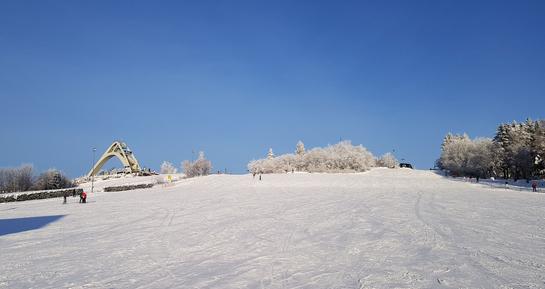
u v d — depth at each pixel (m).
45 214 33.44
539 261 13.72
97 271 13.30
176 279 12.09
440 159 140.62
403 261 13.92
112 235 20.95
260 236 19.47
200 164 117.88
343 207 33.22
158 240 19.00
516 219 25.03
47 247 17.94
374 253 15.29
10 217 31.67
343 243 17.41
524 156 85.12
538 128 90.69
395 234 19.53
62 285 11.80
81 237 20.61
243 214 29.03
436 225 22.44
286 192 53.38
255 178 80.69
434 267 13.01
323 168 111.38
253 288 11.05
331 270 12.84
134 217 28.91
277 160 117.00
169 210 33.19
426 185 65.75
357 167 111.69
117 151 112.81
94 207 38.66
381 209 31.39
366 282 11.43
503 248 15.98
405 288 10.81
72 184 81.44
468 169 100.69
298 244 17.31
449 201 38.66
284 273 12.56
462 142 108.81
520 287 10.79
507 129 96.75
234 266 13.57
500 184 67.69
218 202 40.09
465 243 17.08
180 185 74.81
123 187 68.38
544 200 39.94
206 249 16.61
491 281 11.35
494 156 98.38
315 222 24.19
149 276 12.52
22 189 71.56
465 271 12.46
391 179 76.50
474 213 28.44
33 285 11.88
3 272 13.41
